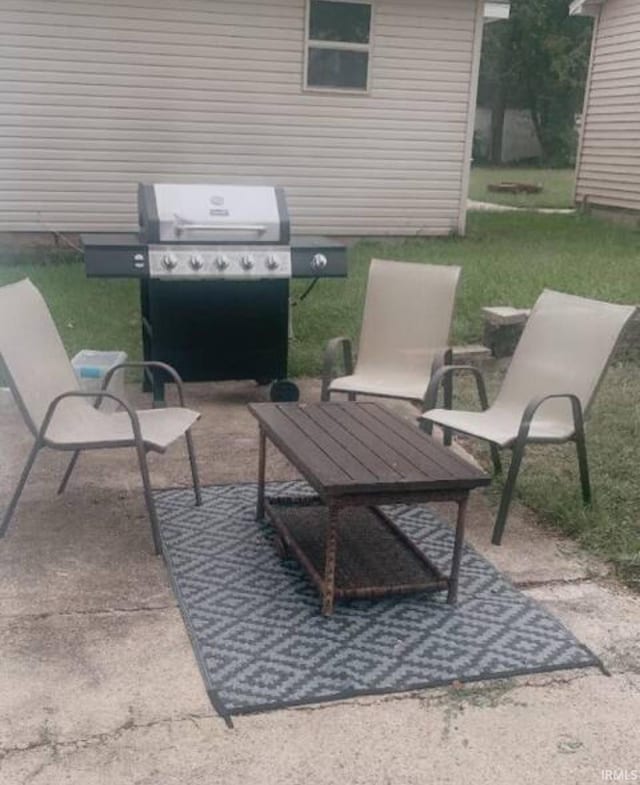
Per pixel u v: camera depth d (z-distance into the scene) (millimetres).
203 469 4203
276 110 10117
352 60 10203
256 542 3457
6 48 9211
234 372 5277
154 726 2361
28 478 3996
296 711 2443
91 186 9820
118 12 9391
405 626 2893
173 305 5055
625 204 13266
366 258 9422
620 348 5918
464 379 5719
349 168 10555
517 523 3719
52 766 2205
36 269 8781
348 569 3137
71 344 6098
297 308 7082
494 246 10352
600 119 13750
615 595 3137
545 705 2512
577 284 7512
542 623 2930
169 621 2871
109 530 3516
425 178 10867
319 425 3457
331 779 2195
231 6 9664
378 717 2434
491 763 2273
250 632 2820
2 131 9422
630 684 2621
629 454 4398
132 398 5289
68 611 2908
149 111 9766
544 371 4012
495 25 30875
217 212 4844
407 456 3094
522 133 33062
